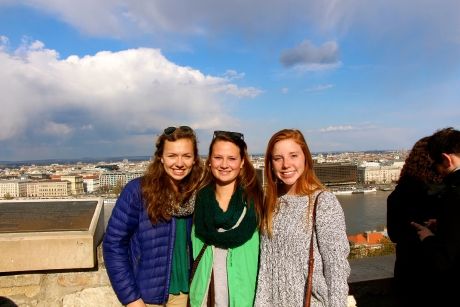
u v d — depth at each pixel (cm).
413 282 320
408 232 312
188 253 313
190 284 304
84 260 370
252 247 296
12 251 359
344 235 262
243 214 294
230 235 285
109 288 392
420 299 316
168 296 307
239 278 291
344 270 253
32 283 378
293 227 270
